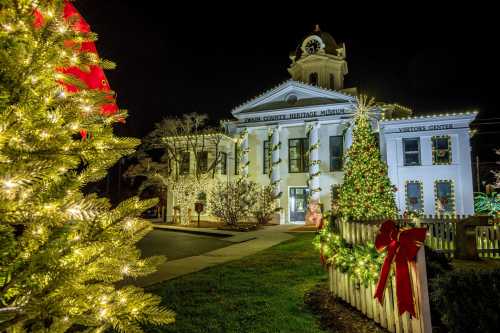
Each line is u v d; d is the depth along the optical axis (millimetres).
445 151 23453
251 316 5027
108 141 2293
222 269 8711
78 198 2285
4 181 1633
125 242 2510
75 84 2383
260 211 26125
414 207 23453
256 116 29875
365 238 5379
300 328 4578
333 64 33250
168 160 30422
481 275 3734
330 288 6309
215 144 28891
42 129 1978
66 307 2043
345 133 26844
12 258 2014
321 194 27344
